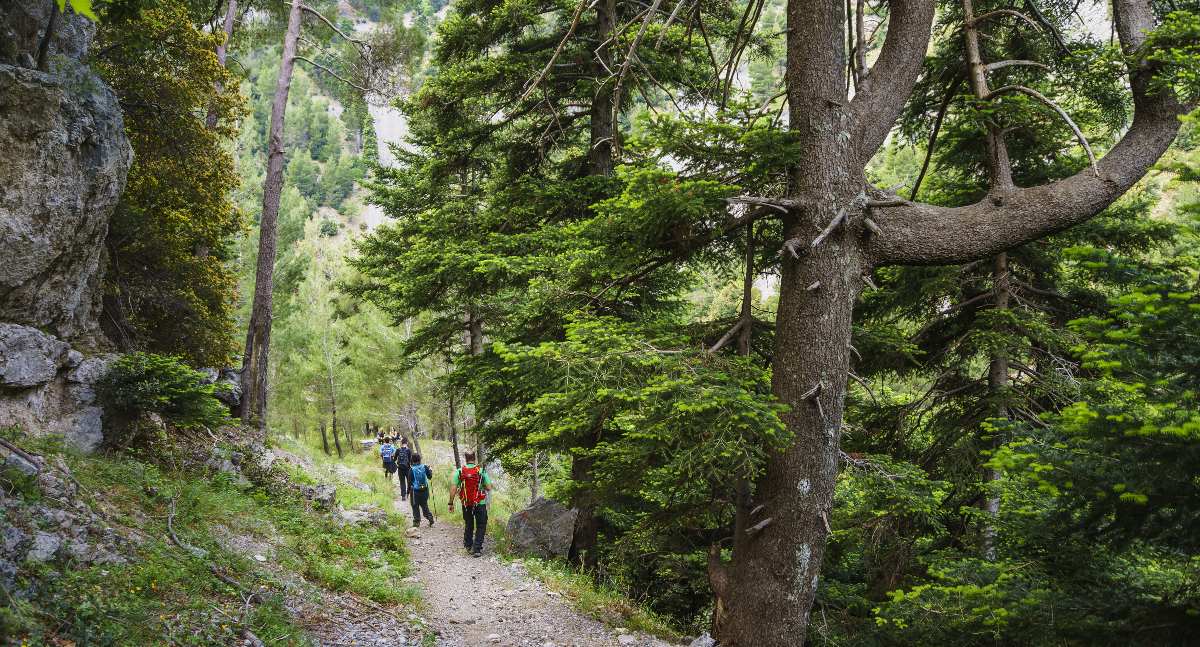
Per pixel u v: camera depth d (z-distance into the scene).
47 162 8.23
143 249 13.07
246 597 6.00
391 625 7.00
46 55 8.86
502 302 13.70
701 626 10.60
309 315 33.41
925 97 9.78
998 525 6.03
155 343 13.38
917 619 5.43
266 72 109.56
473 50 12.67
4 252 7.88
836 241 5.77
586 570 11.78
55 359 8.38
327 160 110.44
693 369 5.66
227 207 15.30
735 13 10.12
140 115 12.87
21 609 4.02
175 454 9.88
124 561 5.44
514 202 12.19
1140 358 4.07
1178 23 5.61
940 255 5.96
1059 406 9.00
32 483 5.71
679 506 7.25
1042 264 9.59
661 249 6.50
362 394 28.84
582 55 12.01
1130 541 4.45
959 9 9.26
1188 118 4.11
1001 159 7.82
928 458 9.84
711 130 5.52
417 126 19.36
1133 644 4.27
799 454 5.71
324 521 10.77
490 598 9.00
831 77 5.88
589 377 5.68
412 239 18.17
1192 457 3.71
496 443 13.09
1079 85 8.16
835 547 9.12
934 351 10.34
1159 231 8.66
